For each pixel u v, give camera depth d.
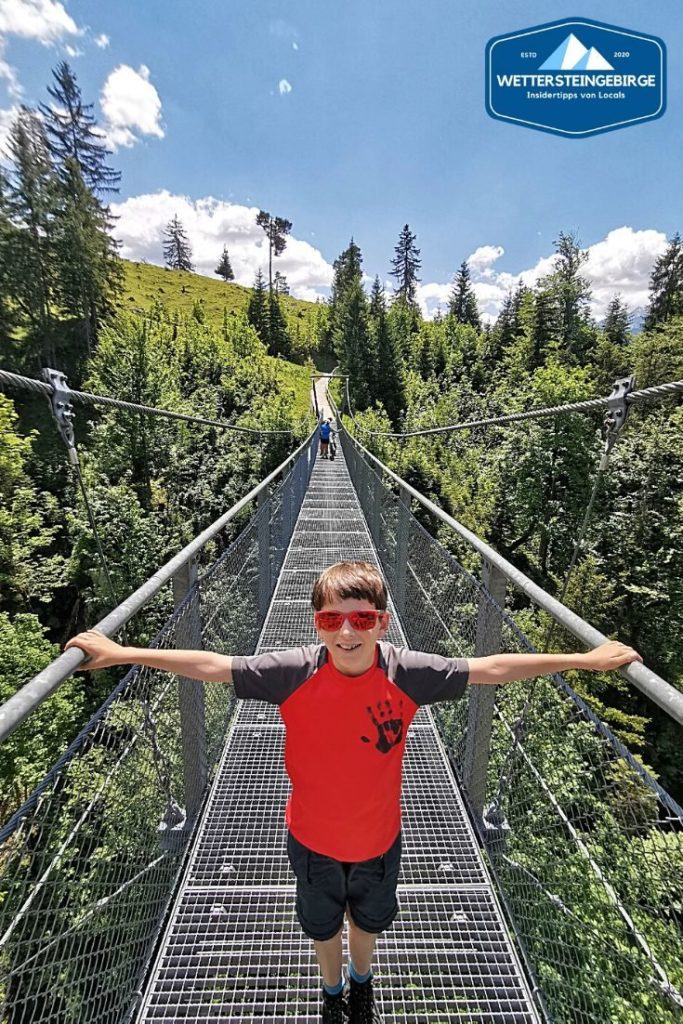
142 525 18.33
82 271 34.75
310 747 1.15
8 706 0.78
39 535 19.47
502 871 1.81
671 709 0.85
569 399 18.33
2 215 32.06
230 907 1.80
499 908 1.82
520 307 44.53
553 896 1.37
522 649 1.54
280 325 59.25
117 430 22.44
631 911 1.06
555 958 1.41
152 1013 1.51
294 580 4.93
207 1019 1.49
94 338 36.47
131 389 24.14
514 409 21.23
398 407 41.69
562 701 1.40
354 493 10.00
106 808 1.21
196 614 1.88
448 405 33.84
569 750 1.33
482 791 2.02
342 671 1.14
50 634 18.06
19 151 32.75
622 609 16.94
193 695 1.97
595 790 1.17
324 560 5.58
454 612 2.31
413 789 2.31
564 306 37.19
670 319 32.28
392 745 1.14
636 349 28.91
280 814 2.18
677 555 16.42
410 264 72.44
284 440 27.67
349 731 1.13
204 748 2.16
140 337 25.75
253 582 3.31
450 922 1.77
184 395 31.36
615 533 17.66
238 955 1.65
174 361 33.41
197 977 1.59
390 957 1.66
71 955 1.10
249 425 28.14
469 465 24.64
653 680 0.92
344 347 48.53
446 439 28.94
